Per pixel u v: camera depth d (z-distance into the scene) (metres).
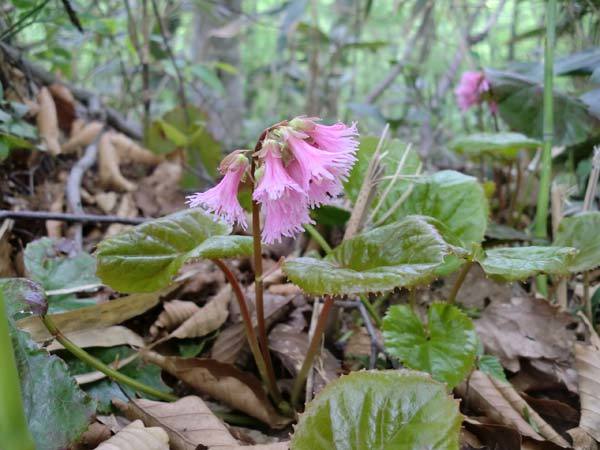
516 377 0.22
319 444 0.13
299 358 0.21
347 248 0.16
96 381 0.18
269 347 0.21
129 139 0.40
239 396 0.18
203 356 0.22
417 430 0.13
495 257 0.17
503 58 0.62
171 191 0.38
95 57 0.51
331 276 0.14
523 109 0.32
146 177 0.39
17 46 0.36
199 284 0.26
